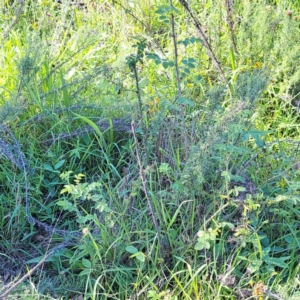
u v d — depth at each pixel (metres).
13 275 2.94
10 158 3.14
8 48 4.36
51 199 3.35
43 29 4.58
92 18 4.86
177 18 4.80
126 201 2.93
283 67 3.99
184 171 2.93
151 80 4.10
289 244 2.92
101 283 2.82
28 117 3.74
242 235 2.74
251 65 4.10
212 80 4.24
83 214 3.24
